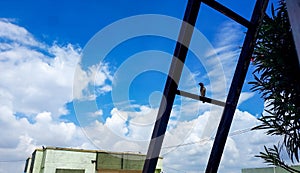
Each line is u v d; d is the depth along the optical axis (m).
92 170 13.22
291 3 0.83
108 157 13.23
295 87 1.70
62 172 12.87
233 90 1.92
